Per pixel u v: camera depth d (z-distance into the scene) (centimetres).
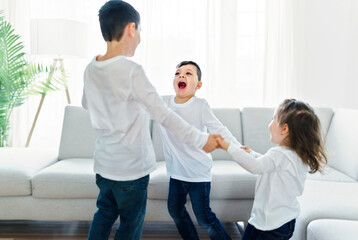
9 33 288
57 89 303
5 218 188
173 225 216
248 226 133
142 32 339
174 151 151
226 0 333
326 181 182
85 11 346
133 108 111
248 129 242
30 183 186
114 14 110
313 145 127
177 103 157
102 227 120
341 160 212
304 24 318
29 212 187
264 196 128
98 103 114
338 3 309
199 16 340
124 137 110
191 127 114
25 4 343
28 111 348
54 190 183
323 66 317
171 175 154
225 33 335
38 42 271
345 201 148
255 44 336
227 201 184
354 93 312
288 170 123
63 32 271
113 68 106
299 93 323
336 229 114
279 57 324
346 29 309
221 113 244
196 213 150
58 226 212
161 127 153
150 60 340
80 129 238
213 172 188
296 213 127
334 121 237
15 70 290
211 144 120
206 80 336
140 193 115
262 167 121
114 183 113
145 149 116
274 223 122
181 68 157
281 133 132
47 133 355
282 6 323
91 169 196
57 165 205
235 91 340
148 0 335
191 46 342
